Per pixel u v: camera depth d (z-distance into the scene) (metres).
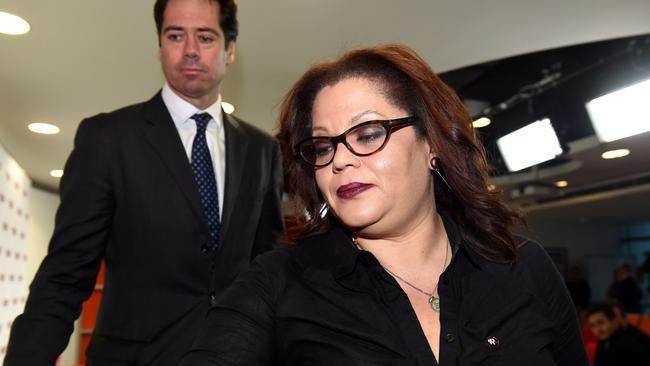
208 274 1.39
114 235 1.38
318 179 0.98
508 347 0.90
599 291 11.22
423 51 2.57
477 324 0.91
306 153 0.99
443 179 1.07
